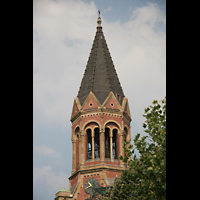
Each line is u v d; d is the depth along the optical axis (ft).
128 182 334.44
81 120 569.64
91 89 583.99
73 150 578.66
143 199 198.80
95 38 640.99
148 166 183.73
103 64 611.47
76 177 556.51
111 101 576.61
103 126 560.20
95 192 519.19
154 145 185.37
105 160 549.95
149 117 187.11
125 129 580.71
